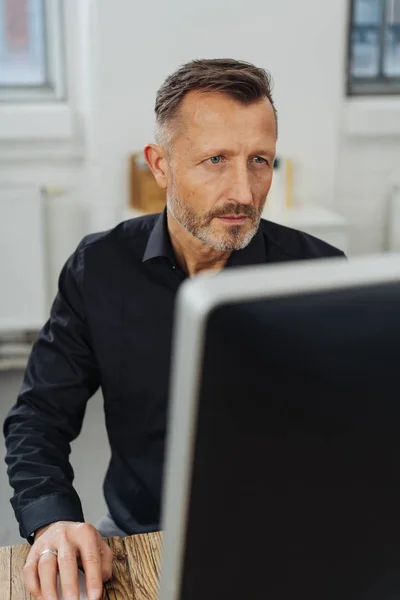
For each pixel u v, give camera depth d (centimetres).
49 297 428
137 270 162
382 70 456
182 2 391
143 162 387
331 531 61
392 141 451
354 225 460
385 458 59
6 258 405
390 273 55
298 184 430
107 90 393
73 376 161
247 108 131
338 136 433
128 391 162
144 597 113
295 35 408
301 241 169
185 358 53
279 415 55
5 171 409
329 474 58
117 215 407
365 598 64
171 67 397
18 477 141
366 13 447
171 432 56
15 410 157
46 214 416
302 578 62
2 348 426
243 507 58
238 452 56
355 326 55
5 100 409
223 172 134
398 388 57
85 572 112
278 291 53
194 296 52
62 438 155
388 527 62
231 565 60
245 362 53
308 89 417
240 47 404
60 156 411
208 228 137
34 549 117
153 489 161
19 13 407
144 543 126
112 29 387
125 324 161
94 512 298
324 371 55
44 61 414
